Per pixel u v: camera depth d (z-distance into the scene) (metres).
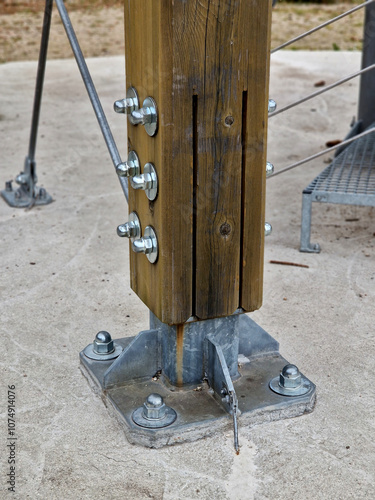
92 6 13.00
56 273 3.08
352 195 3.18
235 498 1.74
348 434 1.99
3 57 8.74
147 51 1.75
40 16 11.89
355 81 6.90
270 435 1.98
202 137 1.78
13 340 2.51
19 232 3.54
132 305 2.79
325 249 3.36
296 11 12.26
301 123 5.56
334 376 2.29
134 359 2.12
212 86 1.74
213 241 1.89
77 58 2.42
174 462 1.87
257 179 1.88
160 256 1.86
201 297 1.93
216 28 1.70
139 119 1.74
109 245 3.39
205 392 2.09
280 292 2.90
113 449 1.92
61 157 4.77
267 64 1.78
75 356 2.41
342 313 2.72
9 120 5.63
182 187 1.80
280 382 2.12
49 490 1.76
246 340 2.26
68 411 2.10
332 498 1.74
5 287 2.94
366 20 4.46
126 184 2.32
